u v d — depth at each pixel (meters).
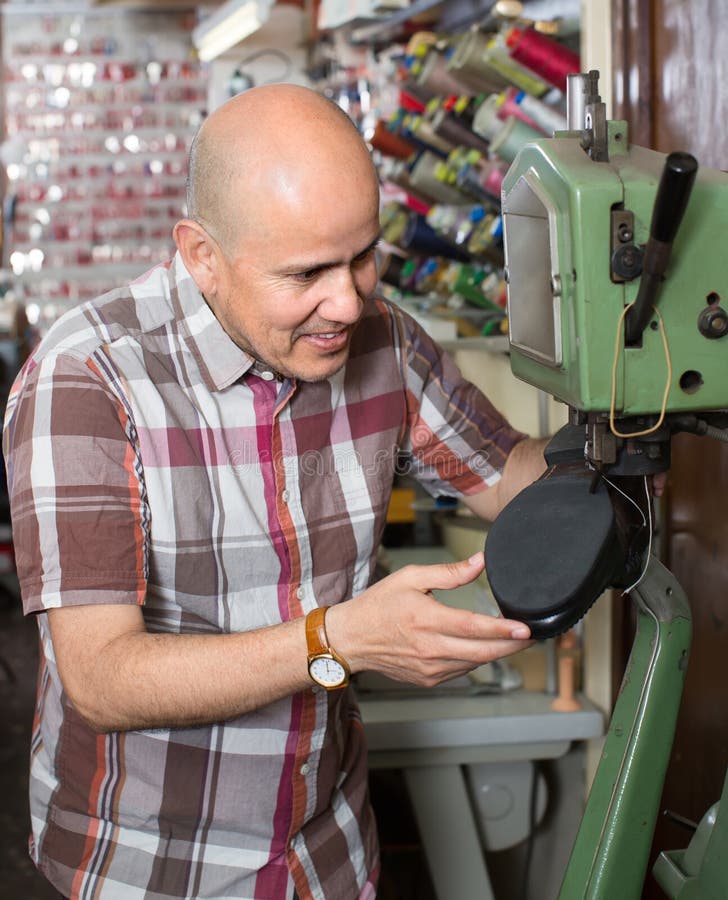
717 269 0.98
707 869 1.13
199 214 1.10
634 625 1.98
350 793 1.44
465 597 2.21
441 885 2.04
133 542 1.17
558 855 2.22
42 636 1.34
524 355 1.12
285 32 4.97
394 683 2.09
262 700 1.11
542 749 2.01
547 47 2.00
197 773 1.28
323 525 1.35
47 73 6.58
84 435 1.16
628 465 1.04
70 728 1.29
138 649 1.11
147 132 6.66
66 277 6.72
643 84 1.88
